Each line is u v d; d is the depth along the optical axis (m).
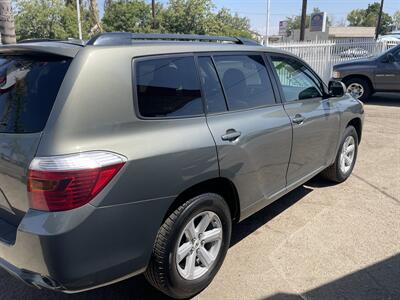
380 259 3.64
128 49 2.71
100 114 2.47
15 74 2.73
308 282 3.32
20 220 2.54
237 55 3.57
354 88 12.19
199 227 3.05
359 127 5.63
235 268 3.51
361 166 6.25
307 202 4.88
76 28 26.83
